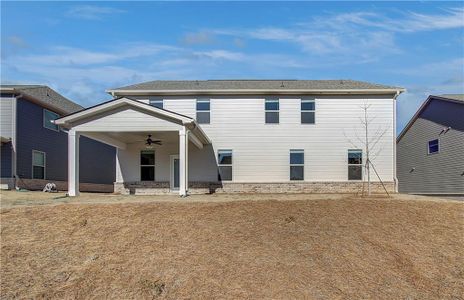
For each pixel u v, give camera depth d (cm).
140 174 2238
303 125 2258
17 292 848
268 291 869
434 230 1189
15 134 2206
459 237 1152
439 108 2477
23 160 2275
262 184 2230
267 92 2247
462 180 2255
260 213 1245
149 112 1745
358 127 2266
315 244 1068
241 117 2252
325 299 850
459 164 2286
